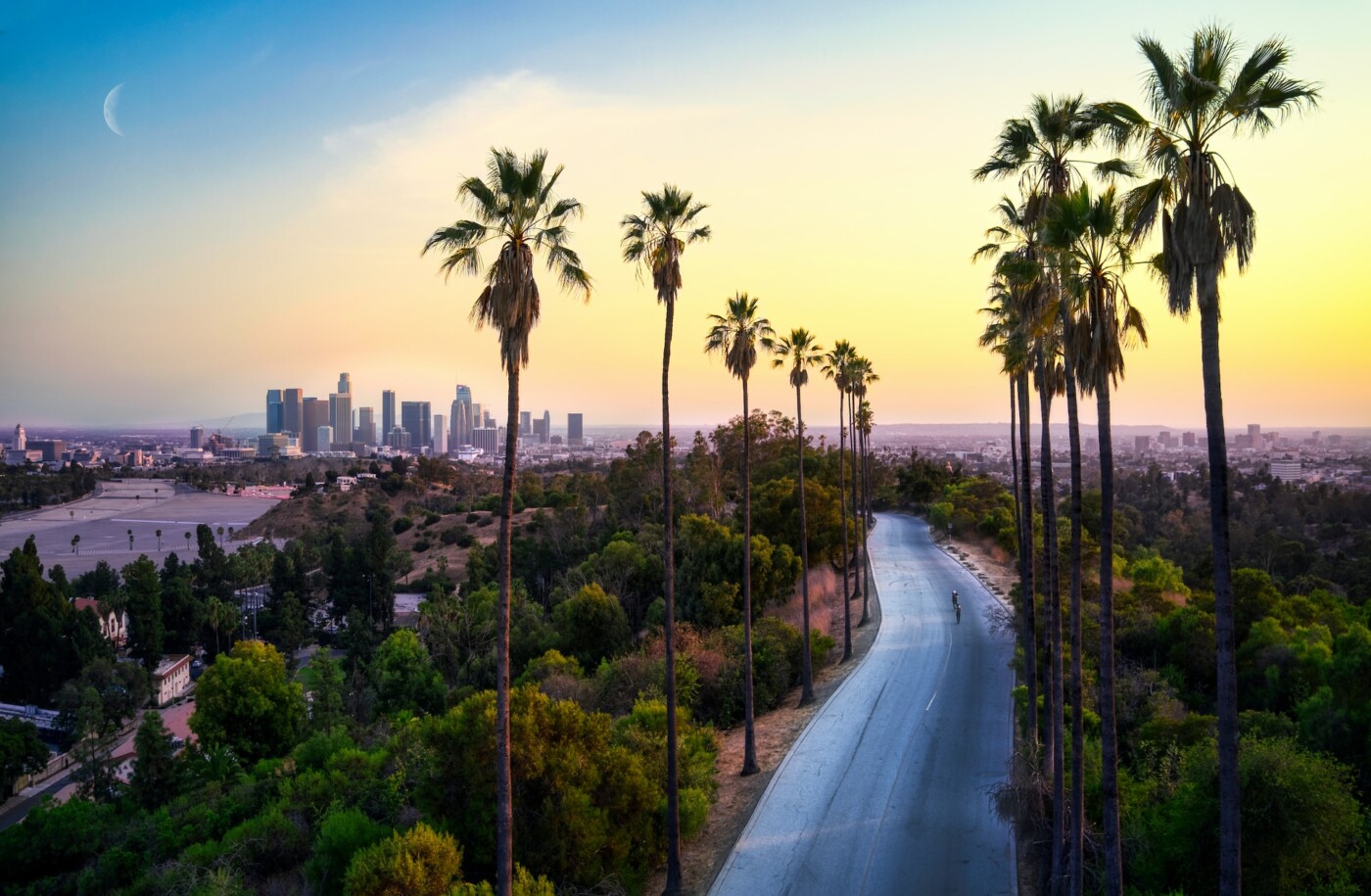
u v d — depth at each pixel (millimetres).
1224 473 12164
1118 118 12930
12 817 55125
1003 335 24656
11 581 83000
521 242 15898
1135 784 20562
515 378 16125
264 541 152500
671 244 21672
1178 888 16812
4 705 79375
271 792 30125
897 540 75438
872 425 81875
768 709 32656
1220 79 11844
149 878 23078
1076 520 16469
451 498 186375
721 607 42656
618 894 18984
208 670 42125
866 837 21047
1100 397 14609
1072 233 14328
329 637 100000
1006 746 26297
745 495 26609
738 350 27406
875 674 34625
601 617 46469
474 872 19641
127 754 64062
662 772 22844
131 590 87562
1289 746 17859
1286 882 16125
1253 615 34562
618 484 90938
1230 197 11859
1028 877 18812
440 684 49719
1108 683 14516
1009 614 40188
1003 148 18156
